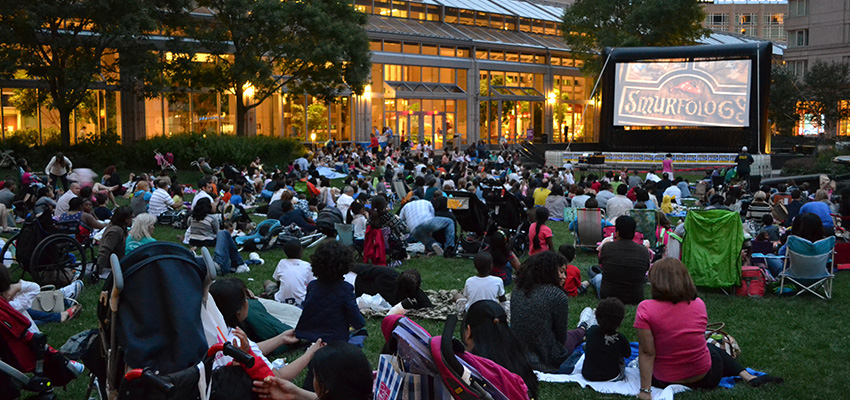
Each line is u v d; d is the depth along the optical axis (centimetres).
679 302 594
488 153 3941
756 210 1463
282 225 1346
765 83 3556
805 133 6253
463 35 4781
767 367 686
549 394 597
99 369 406
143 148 2961
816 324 840
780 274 989
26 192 1602
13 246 1088
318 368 315
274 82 3181
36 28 2461
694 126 3669
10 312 515
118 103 3425
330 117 4181
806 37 6994
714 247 981
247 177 2261
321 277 607
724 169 2738
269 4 2950
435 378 350
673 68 3703
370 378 322
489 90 4931
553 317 629
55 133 3247
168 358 349
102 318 373
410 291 834
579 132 5675
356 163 3097
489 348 404
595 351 620
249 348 425
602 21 4850
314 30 3095
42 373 529
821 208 1238
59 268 946
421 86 4559
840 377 657
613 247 883
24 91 3153
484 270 761
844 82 5331
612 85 3838
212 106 3728
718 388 610
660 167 3631
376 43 4341
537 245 1082
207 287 382
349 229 1205
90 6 2575
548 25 5594
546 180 1889
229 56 3666
